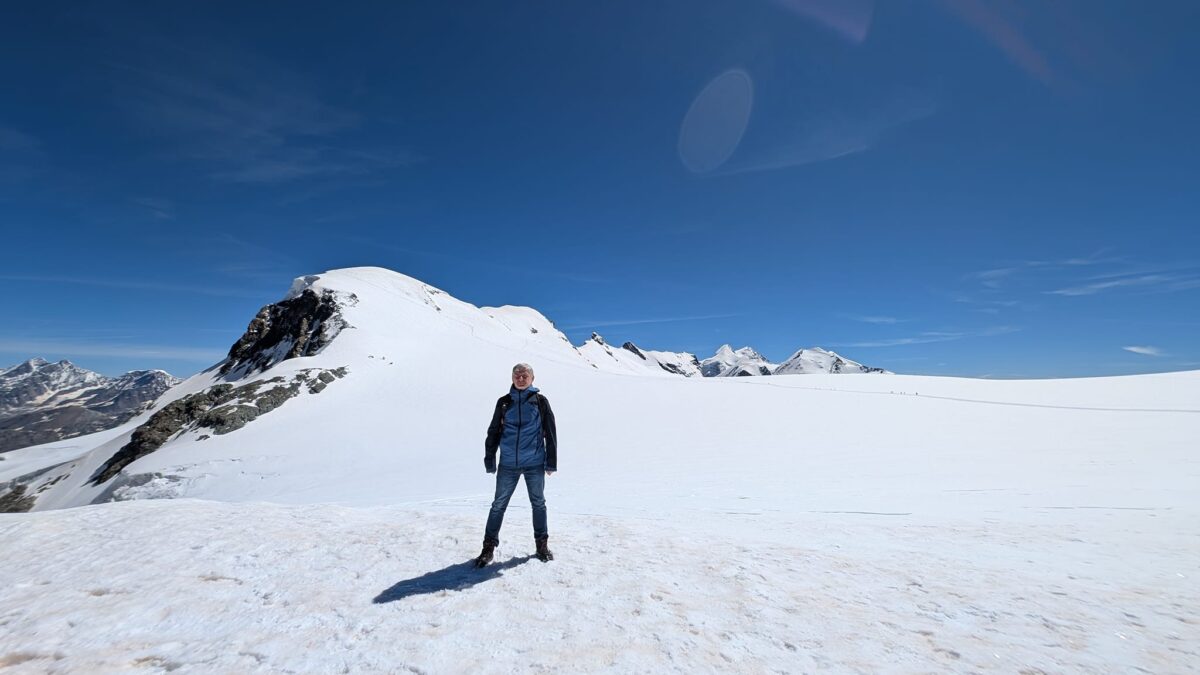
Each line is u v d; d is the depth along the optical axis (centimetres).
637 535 771
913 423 3247
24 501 4522
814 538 834
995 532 870
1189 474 1468
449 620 468
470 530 777
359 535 741
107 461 4688
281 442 3875
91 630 451
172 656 407
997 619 473
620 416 4169
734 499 1399
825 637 435
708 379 6338
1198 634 441
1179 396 3800
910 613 487
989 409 3709
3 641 434
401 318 8262
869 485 1554
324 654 409
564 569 606
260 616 479
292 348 7356
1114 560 680
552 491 1750
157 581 566
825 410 3928
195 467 3581
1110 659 397
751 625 458
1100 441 2262
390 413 4575
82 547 684
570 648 416
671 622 464
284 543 699
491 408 4716
